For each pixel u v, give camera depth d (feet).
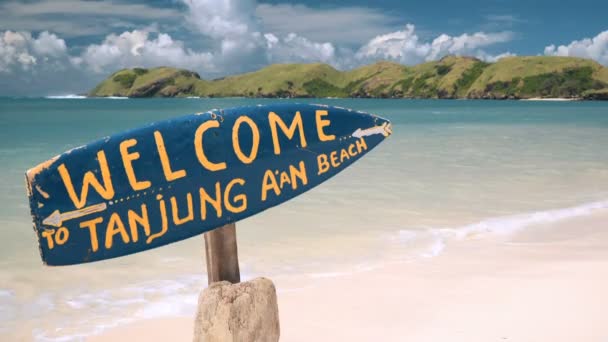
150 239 6.53
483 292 18.15
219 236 7.75
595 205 34.32
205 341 7.80
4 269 21.65
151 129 6.60
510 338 14.42
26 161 60.44
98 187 6.26
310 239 26.35
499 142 81.51
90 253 6.23
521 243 25.25
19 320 16.79
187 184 6.72
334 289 19.06
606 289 17.47
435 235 27.02
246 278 20.53
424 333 15.25
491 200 36.27
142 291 19.38
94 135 105.81
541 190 39.99
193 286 19.94
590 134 97.76
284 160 7.42
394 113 247.70
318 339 15.10
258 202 7.17
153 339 15.60
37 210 5.96
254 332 7.88
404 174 48.14
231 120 7.11
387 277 20.22
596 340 13.92
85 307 17.94
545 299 17.01
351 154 8.05
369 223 29.68
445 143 80.12
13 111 286.87
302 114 7.72
